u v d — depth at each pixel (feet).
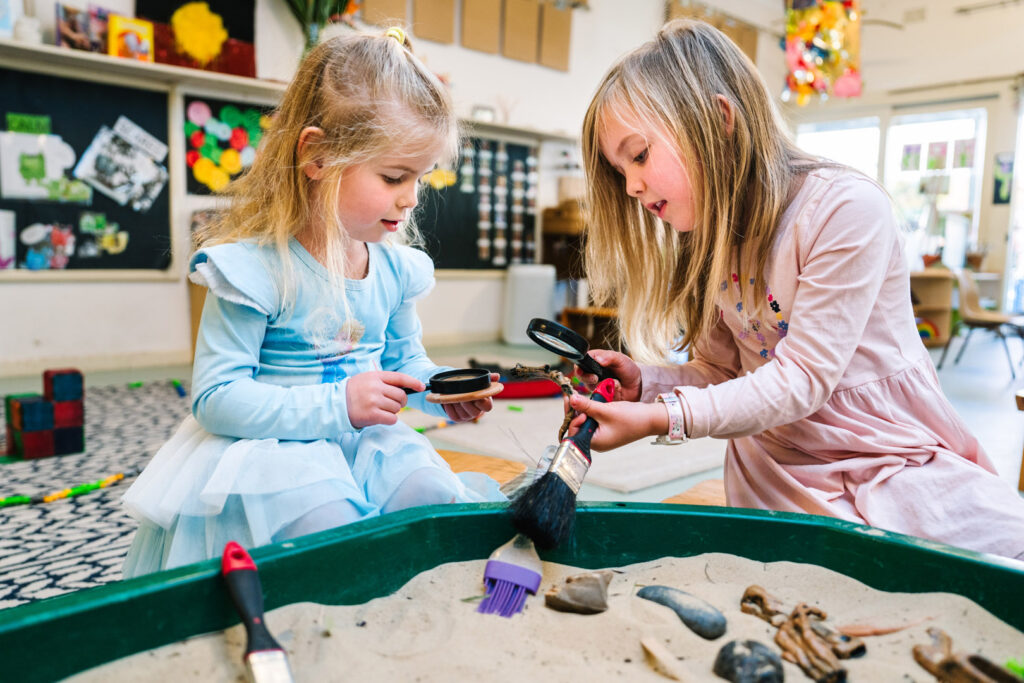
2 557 5.22
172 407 10.30
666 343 4.59
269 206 3.47
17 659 1.98
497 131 18.34
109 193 13.08
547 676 2.26
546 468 3.19
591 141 3.97
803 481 3.76
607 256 4.25
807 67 19.67
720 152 3.54
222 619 2.34
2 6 11.44
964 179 23.09
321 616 2.47
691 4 21.85
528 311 18.51
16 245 12.30
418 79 3.40
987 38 22.02
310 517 3.02
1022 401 6.66
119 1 12.65
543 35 18.97
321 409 3.21
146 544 3.37
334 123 3.26
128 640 2.17
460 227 18.10
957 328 21.21
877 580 2.77
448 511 2.89
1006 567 2.52
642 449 8.50
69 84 12.48
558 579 2.85
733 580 2.86
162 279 13.79
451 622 2.53
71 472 7.27
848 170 3.65
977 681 2.17
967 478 3.43
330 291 3.52
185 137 13.74
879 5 24.03
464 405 3.78
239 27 13.88
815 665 2.28
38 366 12.69
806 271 3.51
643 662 2.35
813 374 3.33
